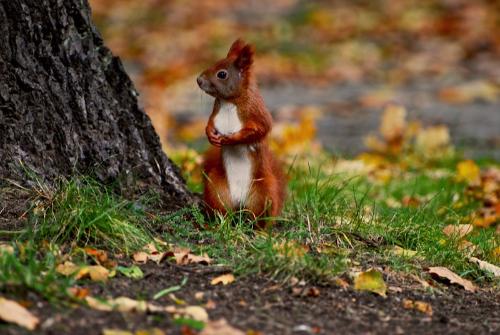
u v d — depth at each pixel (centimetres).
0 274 711
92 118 955
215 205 971
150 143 1009
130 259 821
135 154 986
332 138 1966
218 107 964
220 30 3353
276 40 3234
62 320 674
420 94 2502
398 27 3369
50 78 936
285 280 801
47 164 928
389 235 972
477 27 3266
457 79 2706
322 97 2489
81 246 826
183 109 2344
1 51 916
